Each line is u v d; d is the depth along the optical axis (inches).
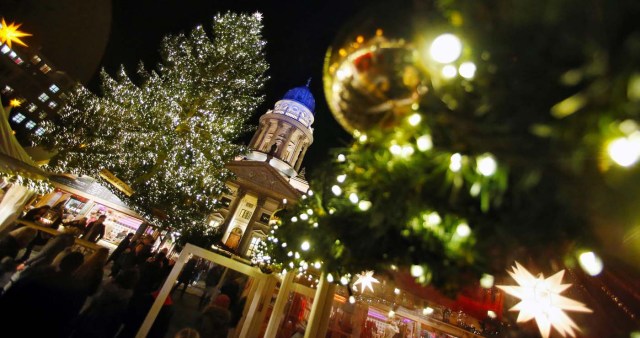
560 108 38.1
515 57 43.4
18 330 158.4
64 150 702.5
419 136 63.1
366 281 174.6
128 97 728.3
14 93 1920.5
